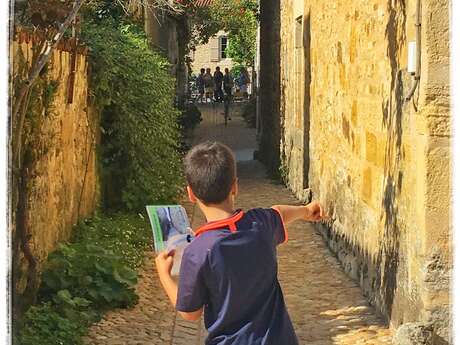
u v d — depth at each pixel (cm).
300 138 1212
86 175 848
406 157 521
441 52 462
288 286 725
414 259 493
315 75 1052
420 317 480
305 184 1162
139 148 959
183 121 1970
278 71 1527
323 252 866
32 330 518
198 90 3612
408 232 514
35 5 562
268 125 1694
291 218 316
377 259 626
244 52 3394
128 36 1023
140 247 842
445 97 462
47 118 633
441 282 468
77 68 782
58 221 699
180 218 306
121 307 639
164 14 1538
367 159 671
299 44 1247
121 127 940
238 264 283
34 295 562
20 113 512
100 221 866
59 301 573
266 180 1507
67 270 621
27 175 546
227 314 283
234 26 3147
